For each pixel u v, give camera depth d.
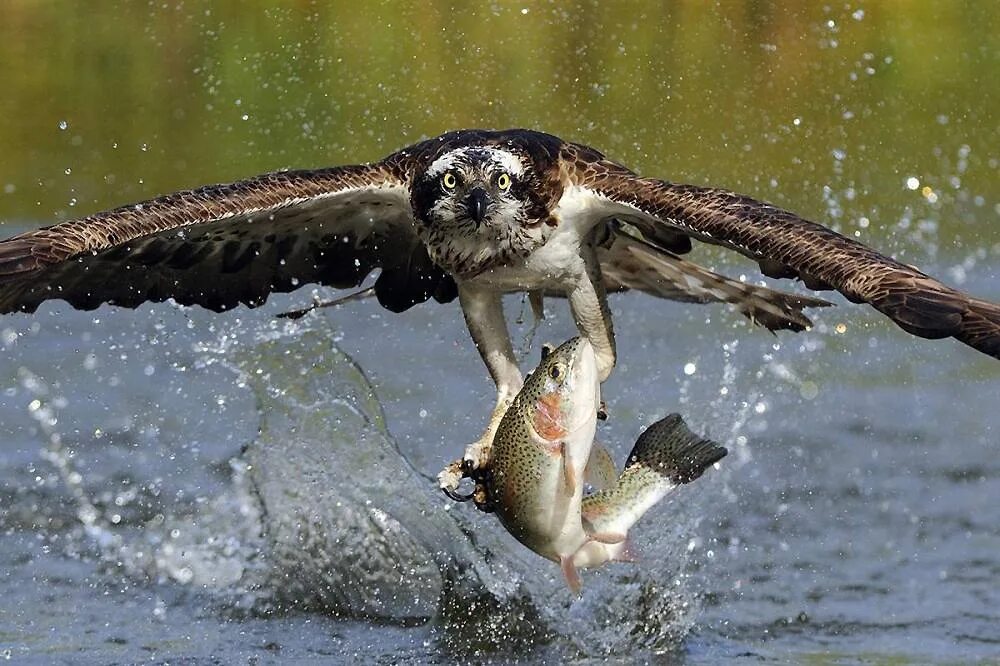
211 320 16.94
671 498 12.34
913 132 21.05
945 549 12.58
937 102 21.27
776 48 21.42
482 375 16.27
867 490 13.66
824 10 21.83
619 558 9.81
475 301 10.95
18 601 11.55
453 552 11.84
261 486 12.48
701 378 16.06
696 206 9.87
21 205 20.11
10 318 17.23
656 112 20.44
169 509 13.16
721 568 12.15
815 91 21.14
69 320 17.33
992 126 20.88
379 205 10.94
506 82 20.28
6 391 15.66
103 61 21.61
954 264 19.41
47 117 21.16
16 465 14.09
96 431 14.86
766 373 16.28
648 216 10.15
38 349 16.67
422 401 15.44
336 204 10.76
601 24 21.20
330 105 20.44
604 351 11.03
